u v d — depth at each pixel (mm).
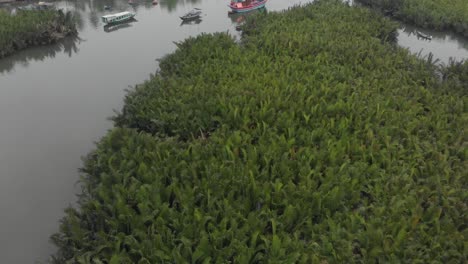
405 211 14117
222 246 12727
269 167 16422
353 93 21406
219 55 27953
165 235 12969
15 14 40156
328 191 14773
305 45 29141
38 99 27109
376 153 16953
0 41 33281
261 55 28125
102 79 30047
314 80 23875
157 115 20062
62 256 13680
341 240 12500
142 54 34750
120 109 25781
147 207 13719
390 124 19219
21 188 18984
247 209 14219
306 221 13641
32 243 16047
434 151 16938
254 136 18609
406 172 16047
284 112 19516
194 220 13352
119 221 13586
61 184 19297
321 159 16688
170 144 17578
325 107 20516
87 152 21594
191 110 19797
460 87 23641
